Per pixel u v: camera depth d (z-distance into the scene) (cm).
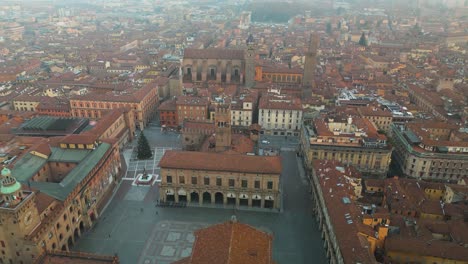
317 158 17150
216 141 16262
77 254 9275
